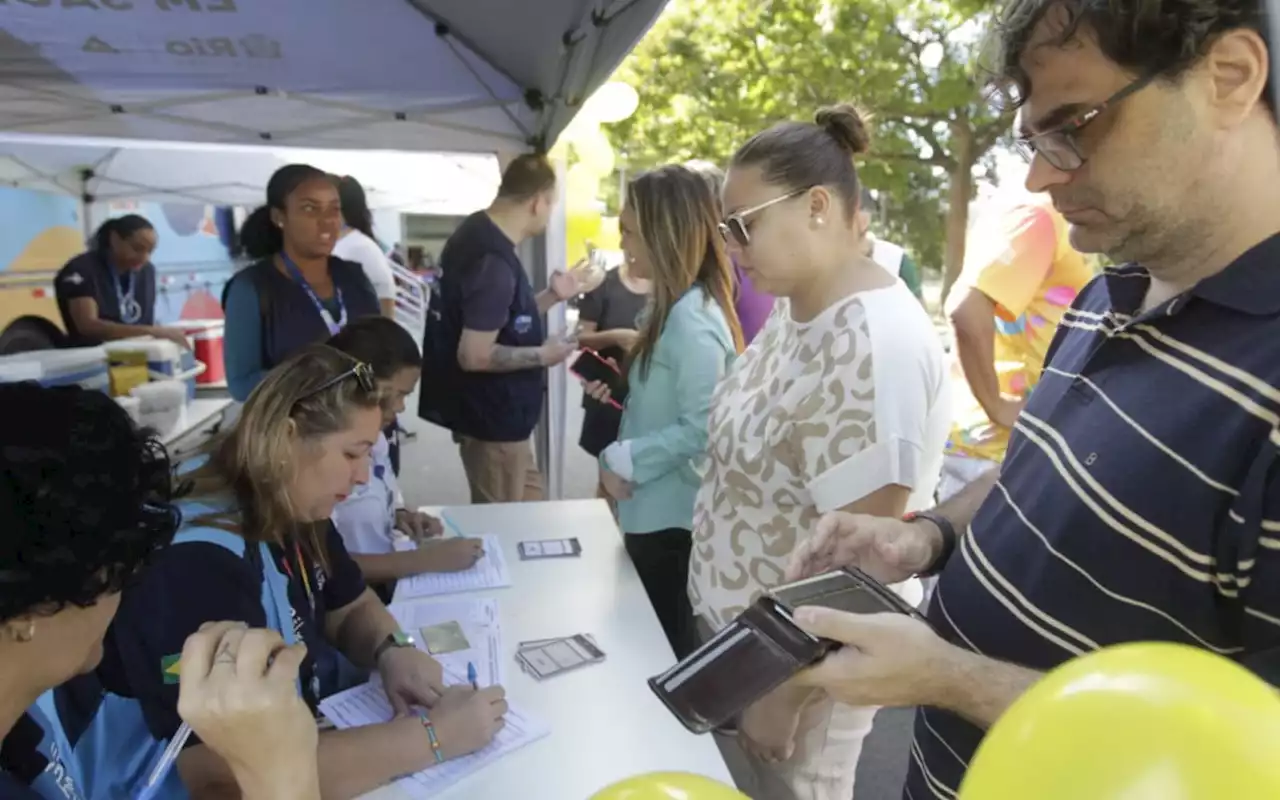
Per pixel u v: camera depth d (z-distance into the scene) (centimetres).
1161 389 77
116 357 436
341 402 132
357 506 196
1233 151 69
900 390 131
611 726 134
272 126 322
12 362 359
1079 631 83
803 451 138
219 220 702
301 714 75
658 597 208
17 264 444
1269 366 70
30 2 268
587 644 160
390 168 584
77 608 63
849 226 143
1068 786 35
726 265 200
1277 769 32
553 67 290
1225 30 65
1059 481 85
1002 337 226
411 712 140
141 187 538
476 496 338
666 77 749
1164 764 33
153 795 100
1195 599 75
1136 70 68
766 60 699
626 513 206
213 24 287
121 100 301
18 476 59
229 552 118
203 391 646
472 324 301
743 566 152
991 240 215
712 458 165
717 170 206
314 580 148
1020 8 74
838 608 91
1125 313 87
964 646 96
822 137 142
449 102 328
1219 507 71
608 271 383
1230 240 73
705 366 189
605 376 288
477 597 181
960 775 99
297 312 273
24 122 299
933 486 151
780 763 150
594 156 434
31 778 78
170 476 74
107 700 106
